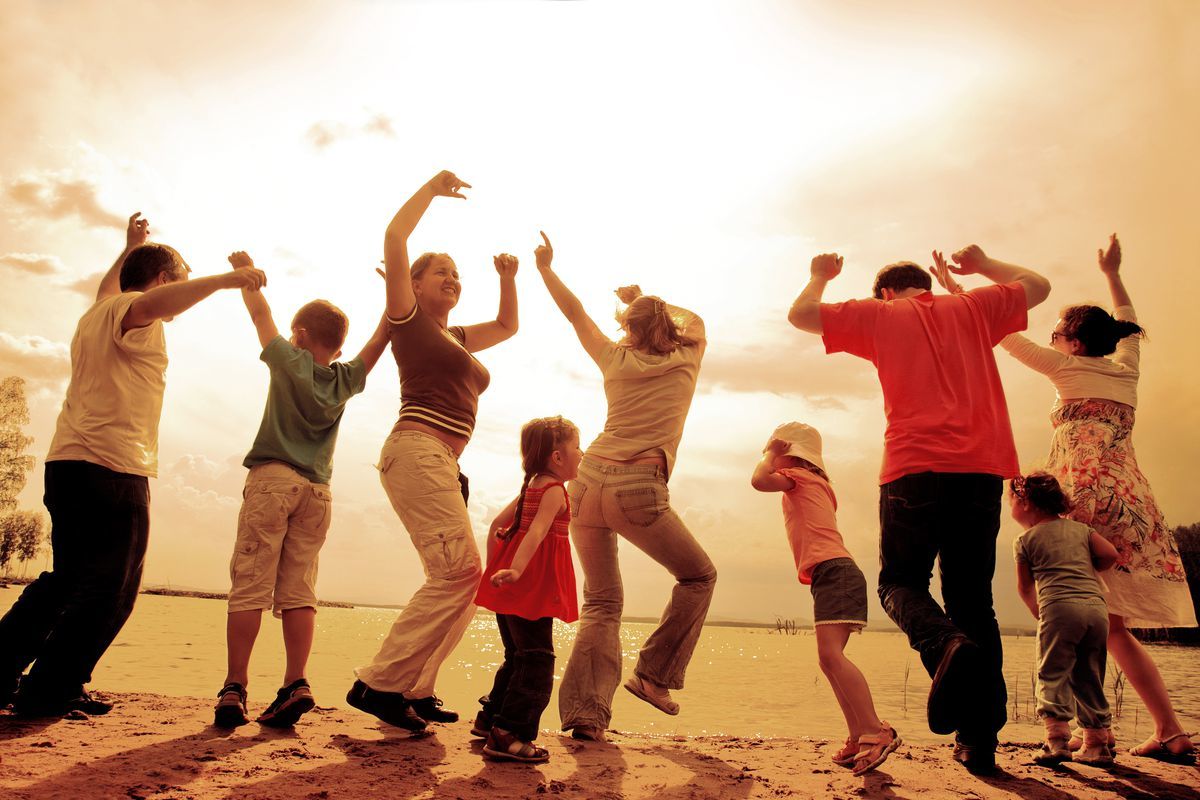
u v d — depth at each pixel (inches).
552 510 122.9
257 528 132.0
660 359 145.6
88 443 124.9
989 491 119.6
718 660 772.6
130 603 130.9
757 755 134.0
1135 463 149.4
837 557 126.6
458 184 142.0
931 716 107.8
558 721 249.9
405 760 113.0
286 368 135.9
